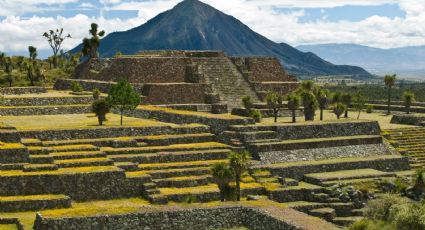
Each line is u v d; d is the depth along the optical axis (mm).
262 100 117500
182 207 50125
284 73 131125
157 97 105938
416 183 73375
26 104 97250
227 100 113938
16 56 185625
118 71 115875
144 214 47656
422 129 106875
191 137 81312
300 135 86438
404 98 134500
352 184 73312
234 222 50406
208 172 71125
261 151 78750
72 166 65562
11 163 63406
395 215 56750
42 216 46375
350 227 57250
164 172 69125
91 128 77938
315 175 76438
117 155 72125
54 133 75312
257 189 69875
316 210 67062
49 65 192375
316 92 112812
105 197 63344
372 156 87062
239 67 124438
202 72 119062
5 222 53094
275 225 47344
